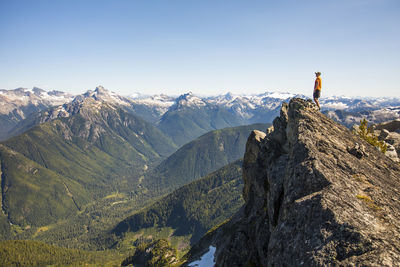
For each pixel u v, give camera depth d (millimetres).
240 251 30766
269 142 36062
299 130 24891
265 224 28094
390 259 11641
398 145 42688
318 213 15234
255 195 36438
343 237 13523
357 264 11977
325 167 19031
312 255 13727
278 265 15680
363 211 15188
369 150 26109
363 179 19516
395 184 20875
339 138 25344
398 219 15094
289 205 18438
